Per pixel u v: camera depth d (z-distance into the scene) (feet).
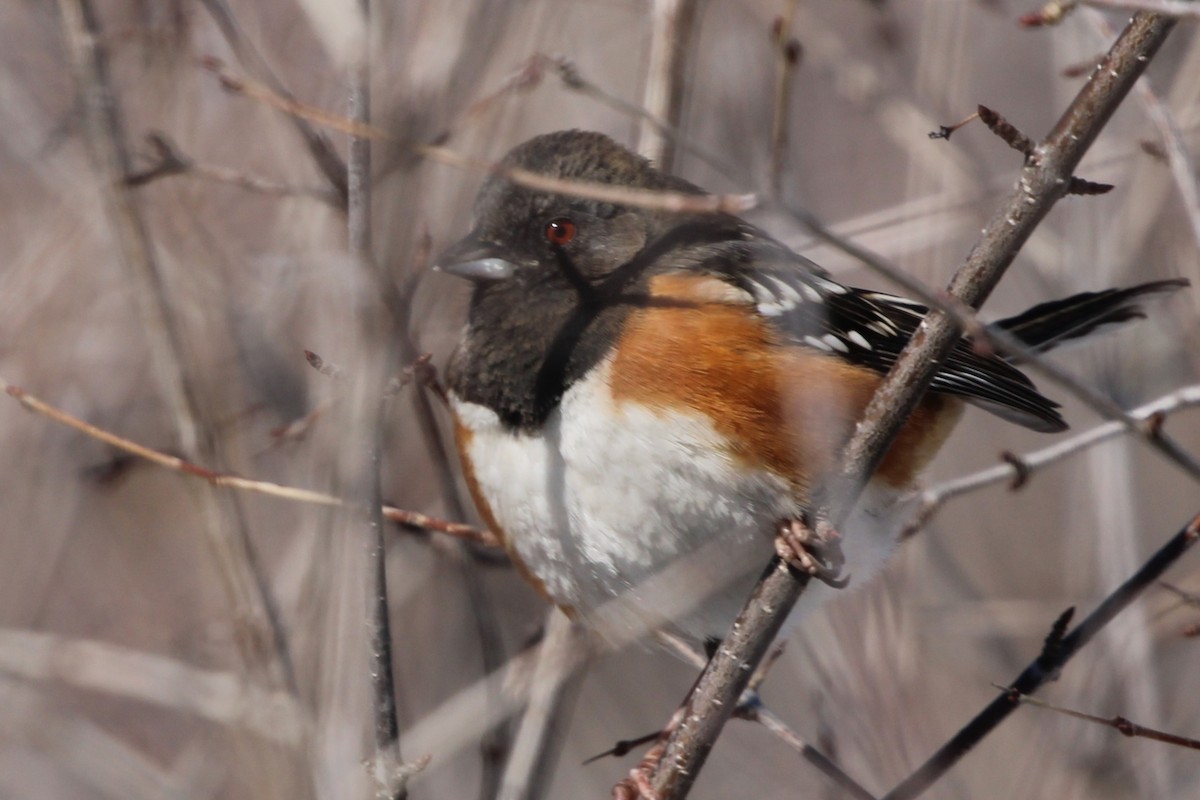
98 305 33.73
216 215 31.91
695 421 23.62
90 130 26.94
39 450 34.27
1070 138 19.12
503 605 32.63
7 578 33.94
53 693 35.37
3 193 35.29
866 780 26.45
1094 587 31.40
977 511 40.19
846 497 21.26
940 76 33.68
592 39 34.78
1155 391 33.30
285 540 29.66
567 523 24.58
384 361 19.88
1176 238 32.73
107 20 30.81
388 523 28.68
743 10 33.99
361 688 22.54
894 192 38.45
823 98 39.32
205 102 32.14
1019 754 32.58
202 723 33.60
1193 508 40.32
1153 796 28.81
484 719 27.35
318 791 22.06
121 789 31.50
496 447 25.07
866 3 35.19
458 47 23.15
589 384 24.23
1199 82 30.91
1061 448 26.32
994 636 35.12
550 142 26.03
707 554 24.32
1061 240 34.60
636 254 25.22
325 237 25.22
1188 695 34.37
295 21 29.73
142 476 34.40
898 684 26.84
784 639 25.76
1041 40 41.60
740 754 35.94
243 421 30.63
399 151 20.66
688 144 17.58
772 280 25.30
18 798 35.06
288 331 31.22
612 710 36.37
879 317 26.50
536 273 25.11
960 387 26.00
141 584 35.17
